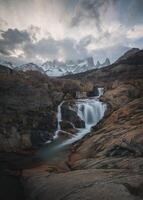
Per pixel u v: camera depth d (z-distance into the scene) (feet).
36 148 116.37
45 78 180.75
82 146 104.06
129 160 65.41
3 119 124.47
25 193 63.41
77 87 200.85
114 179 52.47
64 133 137.49
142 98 152.15
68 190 52.70
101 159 75.97
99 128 138.92
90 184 52.47
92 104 172.24
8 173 80.89
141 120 105.81
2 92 129.59
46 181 62.85
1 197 62.34
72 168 79.41
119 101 171.32
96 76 345.92
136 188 46.44
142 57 389.39
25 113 136.26
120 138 83.66
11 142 116.78
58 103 164.45
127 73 311.88
